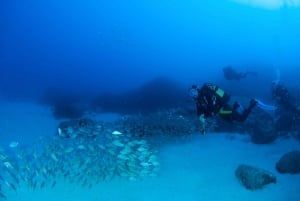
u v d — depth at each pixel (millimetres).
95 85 36938
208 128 13258
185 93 23125
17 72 55469
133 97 22938
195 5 72250
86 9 82875
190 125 13062
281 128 12680
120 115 19609
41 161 8906
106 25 86625
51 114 20078
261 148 11203
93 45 92375
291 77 26812
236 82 26906
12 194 8180
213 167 9641
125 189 8352
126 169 8477
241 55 48969
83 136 10555
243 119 7398
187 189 8258
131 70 50000
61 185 8633
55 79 43719
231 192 7957
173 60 55844
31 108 22438
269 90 22750
